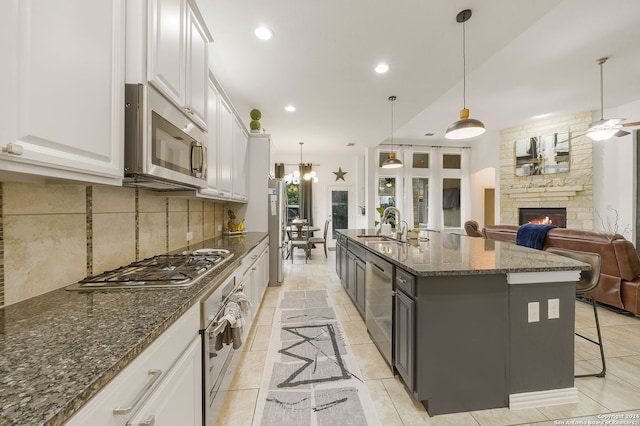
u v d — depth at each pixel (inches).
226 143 100.9
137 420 27.7
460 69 115.7
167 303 38.8
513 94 172.9
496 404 61.9
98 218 53.0
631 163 190.1
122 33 40.5
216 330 49.0
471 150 296.7
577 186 210.4
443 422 58.2
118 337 28.8
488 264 62.7
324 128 202.2
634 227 188.5
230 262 66.9
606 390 67.9
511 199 251.0
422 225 298.8
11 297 37.3
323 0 78.0
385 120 183.2
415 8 81.0
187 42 58.1
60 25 29.6
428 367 59.3
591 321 107.8
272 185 159.9
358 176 302.0
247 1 78.4
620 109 195.2
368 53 103.9
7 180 36.0
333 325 106.4
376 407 62.6
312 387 69.5
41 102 27.3
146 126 42.2
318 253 279.3
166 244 80.6
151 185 58.5
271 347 89.5
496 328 61.4
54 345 27.0
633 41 115.6
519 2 78.0
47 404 19.0
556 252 85.9
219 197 93.7
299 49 101.4
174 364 36.5
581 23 104.2
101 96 36.1
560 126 219.6
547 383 63.1
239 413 60.7
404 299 65.0
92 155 34.6
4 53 23.9
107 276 51.0
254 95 142.7
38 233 41.0
